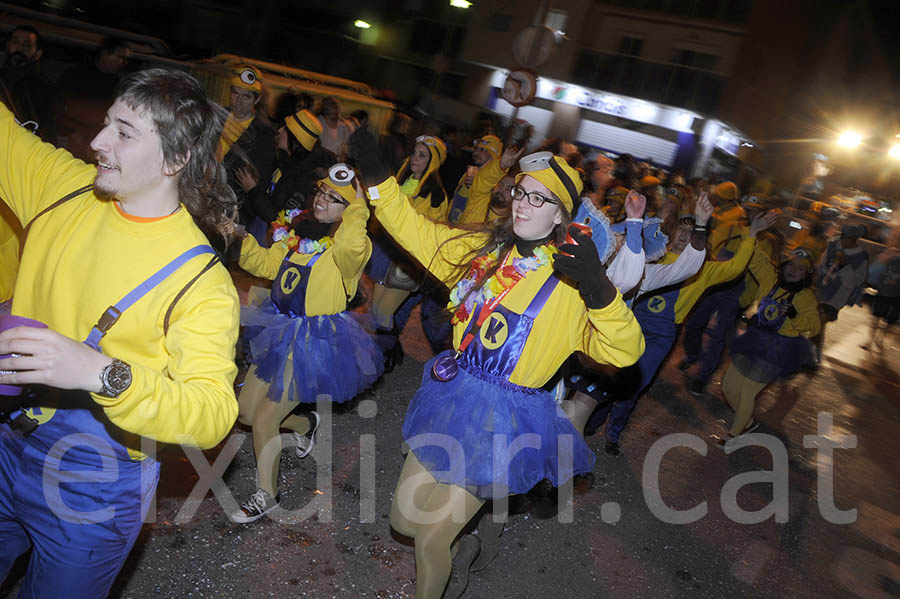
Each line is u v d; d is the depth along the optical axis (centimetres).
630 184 813
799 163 3441
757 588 457
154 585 326
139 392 168
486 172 713
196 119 201
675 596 429
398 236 341
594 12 2698
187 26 1845
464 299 318
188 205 213
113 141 192
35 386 205
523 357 301
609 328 273
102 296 202
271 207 452
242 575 347
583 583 418
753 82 2881
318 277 383
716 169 2781
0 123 229
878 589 489
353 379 398
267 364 378
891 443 819
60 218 213
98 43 866
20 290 216
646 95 2684
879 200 2273
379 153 338
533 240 312
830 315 1288
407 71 2744
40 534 211
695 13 2645
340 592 354
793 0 2967
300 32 2380
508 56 2692
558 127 2722
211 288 204
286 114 841
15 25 821
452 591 354
